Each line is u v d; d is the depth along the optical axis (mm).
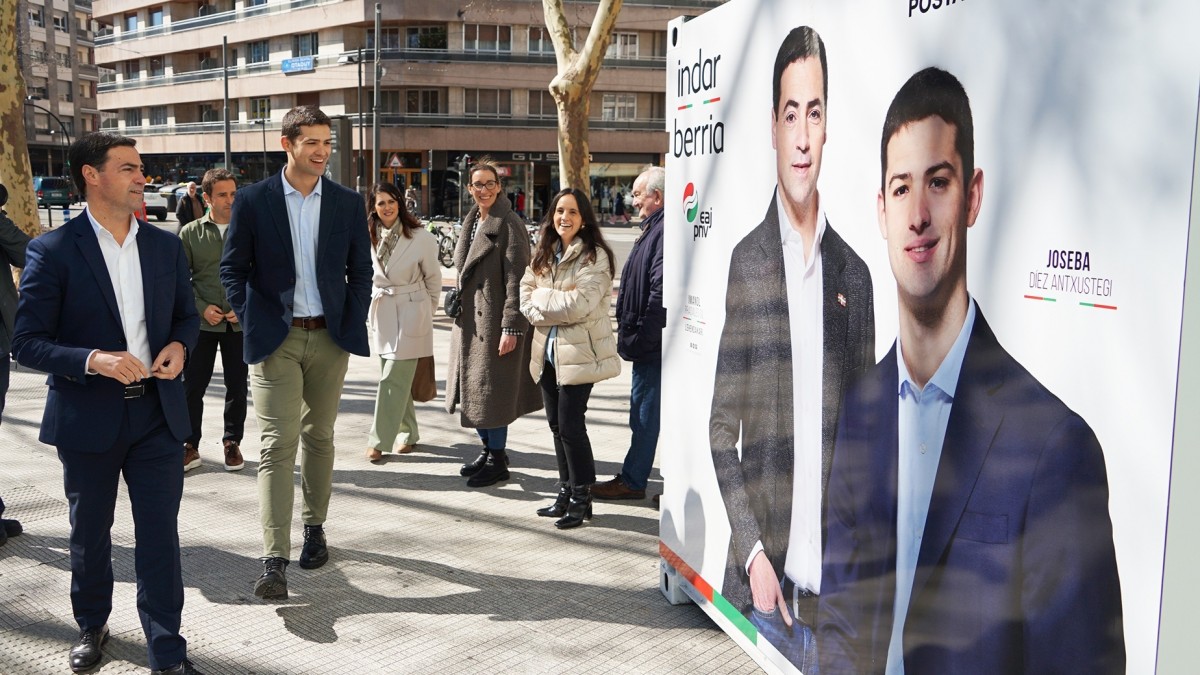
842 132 2748
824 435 2914
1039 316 2002
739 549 3523
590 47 12227
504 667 3570
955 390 2281
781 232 3141
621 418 7977
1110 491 1856
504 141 55156
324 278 4289
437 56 53781
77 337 3367
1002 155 2092
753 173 3332
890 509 2568
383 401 6316
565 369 5012
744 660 3635
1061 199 1938
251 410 7906
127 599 4145
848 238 2730
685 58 3893
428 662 3611
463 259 5992
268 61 60219
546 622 3975
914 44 2398
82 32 86188
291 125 4203
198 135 65938
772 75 3170
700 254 3799
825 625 2934
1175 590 1767
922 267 2385
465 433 7324
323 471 4555
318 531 4605
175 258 3561
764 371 3297
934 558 2381
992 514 2168
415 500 5625
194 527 5094
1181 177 1694
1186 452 1723
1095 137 1856
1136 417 1790
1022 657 2092
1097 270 1856
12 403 8070
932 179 2334
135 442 3412
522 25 54156
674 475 4109
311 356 4324
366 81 54594
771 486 3271
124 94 71188
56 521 5125
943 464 2336
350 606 4125
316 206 4309
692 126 3838
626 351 5477
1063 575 1976
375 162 33750
